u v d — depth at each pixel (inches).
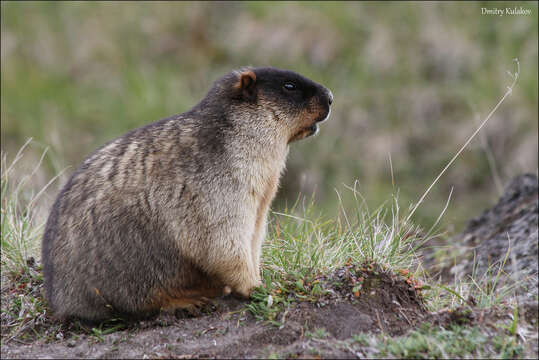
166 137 325.4
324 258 356.8
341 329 289.1
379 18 864.9
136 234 310.8
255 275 331.9
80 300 316.8
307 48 855.1
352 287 310.8
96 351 287.7
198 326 302.8
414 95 789.9
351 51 842.8
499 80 769.6
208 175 315.9
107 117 836.0
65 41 941.2
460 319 287.9
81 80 893.8
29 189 532.1
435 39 824.9
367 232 381.7
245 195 321.1
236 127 328.5
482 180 722.2
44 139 778.2
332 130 769.6
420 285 329.1
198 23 934.4
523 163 706.8
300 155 743.7
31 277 373.4
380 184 724.7
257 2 917.2
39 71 906.7
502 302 321.1
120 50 924.0
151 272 313.7
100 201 313.7
